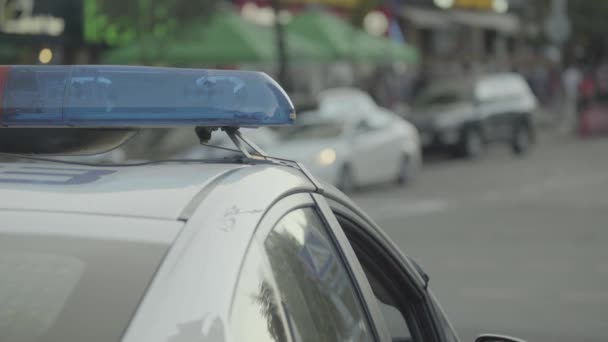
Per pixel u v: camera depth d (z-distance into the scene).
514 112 32.88
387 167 23.41
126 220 2.11
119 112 2.29
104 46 27.00
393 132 23.78
